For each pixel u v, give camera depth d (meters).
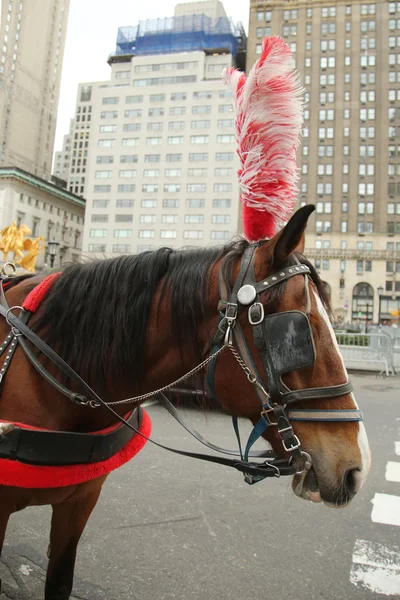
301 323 1.45
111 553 2.96
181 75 71.44
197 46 77.25
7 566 2.77
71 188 124.62
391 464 5.01
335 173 62.50
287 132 1.67
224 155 67.75
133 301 1.75
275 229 1.74
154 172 70.06
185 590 2.57
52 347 1.83
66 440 1.63
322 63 64.81
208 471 4.62
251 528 3.39
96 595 2.49
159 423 6.65
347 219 61.62
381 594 2.59
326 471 1.40
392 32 63.56
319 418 1.44
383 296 59.44
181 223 68.12
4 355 1.81
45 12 99.56
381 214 60.88
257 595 2.54
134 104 72.06
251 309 1.51
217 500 3.90
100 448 1.74
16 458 1.56
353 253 60.38
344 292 60.34
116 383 1.77
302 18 65.94
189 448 5.38
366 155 62.38
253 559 2.94
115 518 3.48
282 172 1.68
